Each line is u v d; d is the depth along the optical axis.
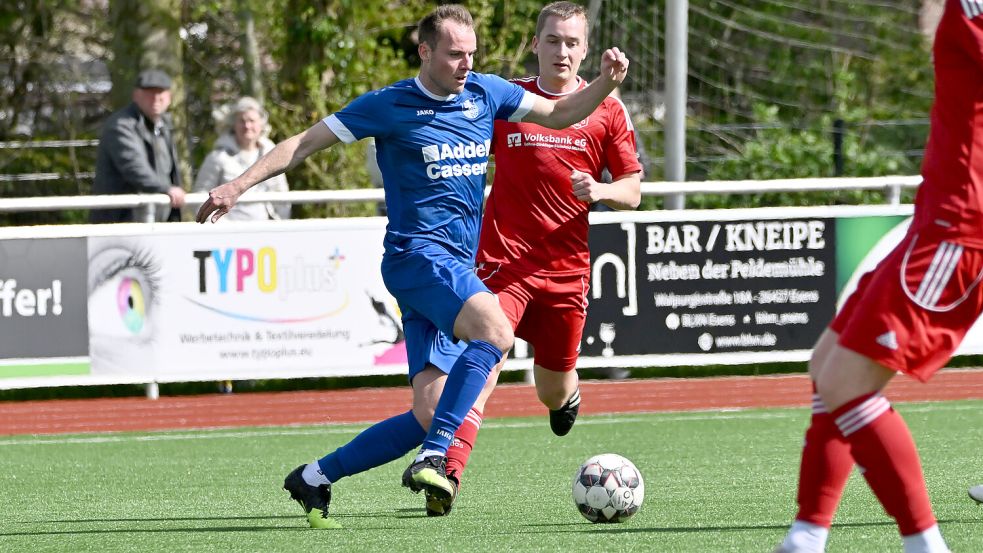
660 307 35.12
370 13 55.72
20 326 33.66
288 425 33.03
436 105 18.33
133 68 54.47
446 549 15.50
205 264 34.19
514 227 21.11
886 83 72.31
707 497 19.98
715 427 30.09
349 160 50.59
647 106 59.91
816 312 35.62
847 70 72.44
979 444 25.97
